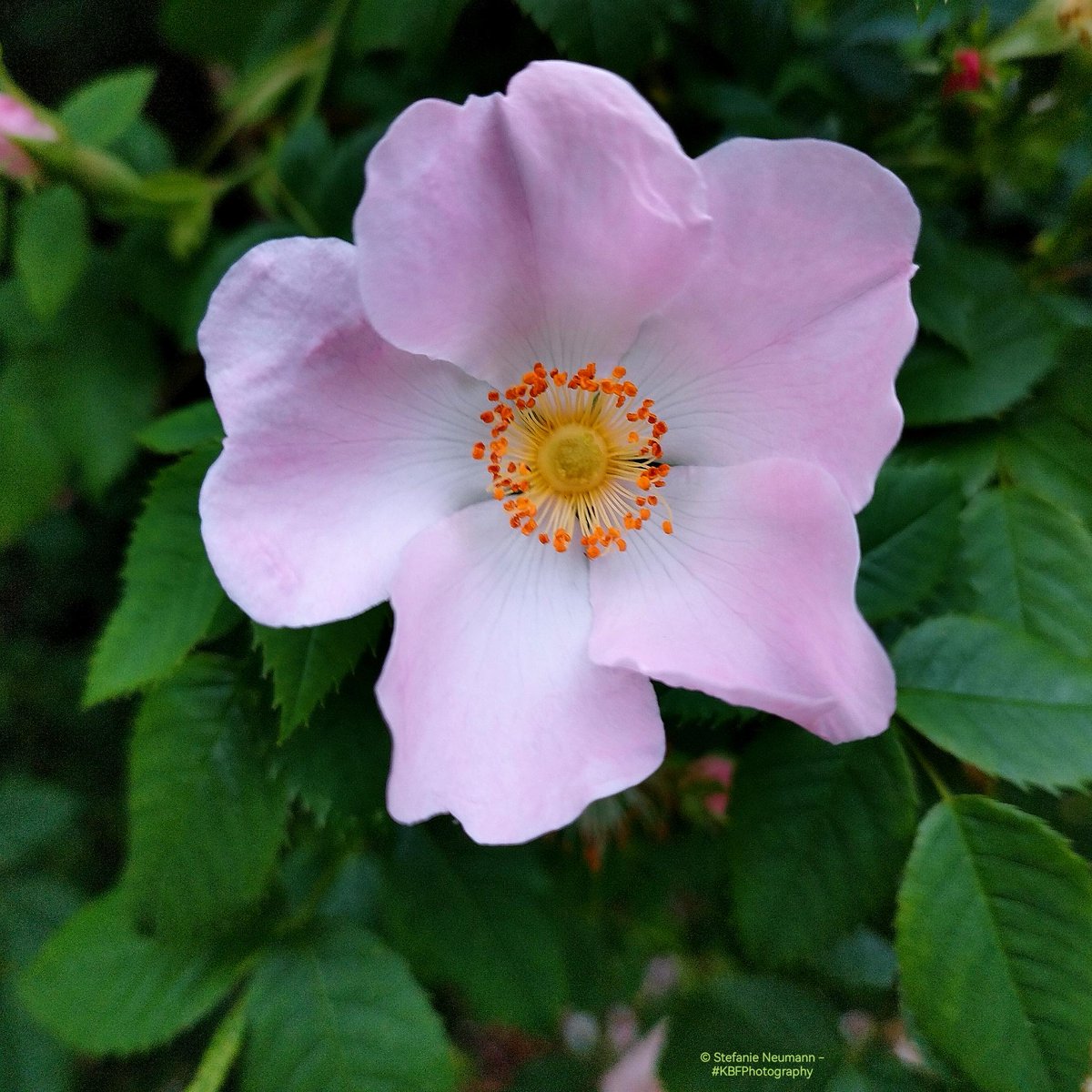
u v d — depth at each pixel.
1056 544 0.11
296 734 0.11
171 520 0.11
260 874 0.11
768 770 0.11
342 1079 0.11
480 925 0.12
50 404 0.15
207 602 0.11
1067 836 0.11
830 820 0.11
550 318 0.11
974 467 0.12
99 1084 0.18
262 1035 0.11
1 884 0.17
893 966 0.12
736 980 0.12
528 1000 0.12
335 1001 0.11
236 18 0.14
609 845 0.14
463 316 0.10
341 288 0.10
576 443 0.11
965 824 0.10
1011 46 0.12
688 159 0.09
